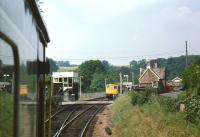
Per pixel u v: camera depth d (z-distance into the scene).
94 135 26.27
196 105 22.28
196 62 30.27
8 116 3.78
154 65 120.19
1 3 3.37
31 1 5.02
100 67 138.75
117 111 35.59
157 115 23.81
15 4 3.97
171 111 25.56
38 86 6.33
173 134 18.30
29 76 4.98
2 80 3.59
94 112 44.19
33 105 5.50
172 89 103.75
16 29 3.98
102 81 132.88
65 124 31.25
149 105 29.53
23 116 4.43
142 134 19.98
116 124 28.17
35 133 5.83
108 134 26.62
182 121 21.44
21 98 4.27
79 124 31.95
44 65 6.83
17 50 3.99
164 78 116.12
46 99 8.18
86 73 136.50
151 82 115.38
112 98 77.62
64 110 45.41
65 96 66.00
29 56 4.99
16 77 4.01
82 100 73.94
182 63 182.38
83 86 133.62
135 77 141.88
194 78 28.28
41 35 6.71
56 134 24.73
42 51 7.09
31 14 5.21
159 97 33.06
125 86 92.12
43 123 6.95
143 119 23.45
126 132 22.78
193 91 28.09
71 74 67.12
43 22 6.48
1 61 3.47
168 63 185.38
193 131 18.94
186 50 67.31
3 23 3.41
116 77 137.00
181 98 30.06
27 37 4.82
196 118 21.69
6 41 3.58
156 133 19.11
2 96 3.60
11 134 3.90
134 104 33.25
